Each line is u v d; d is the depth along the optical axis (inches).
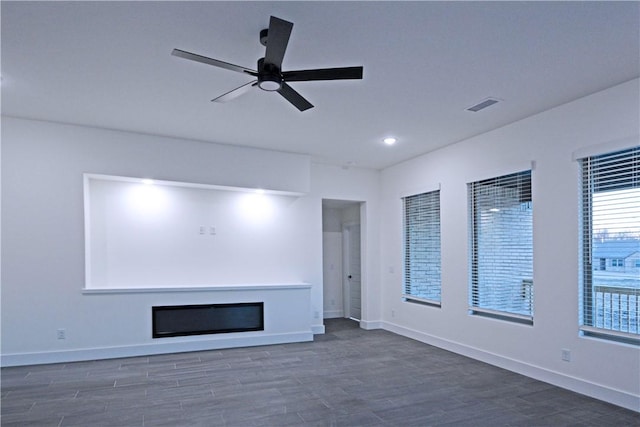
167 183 204.8
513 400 136.9
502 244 179.6
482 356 185.3
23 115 169.9
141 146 194.1
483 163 189.0
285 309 223.5
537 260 160.4
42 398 137.0
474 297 195.0
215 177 208.8
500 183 182.1
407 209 250.7
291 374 165.6
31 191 176.6
